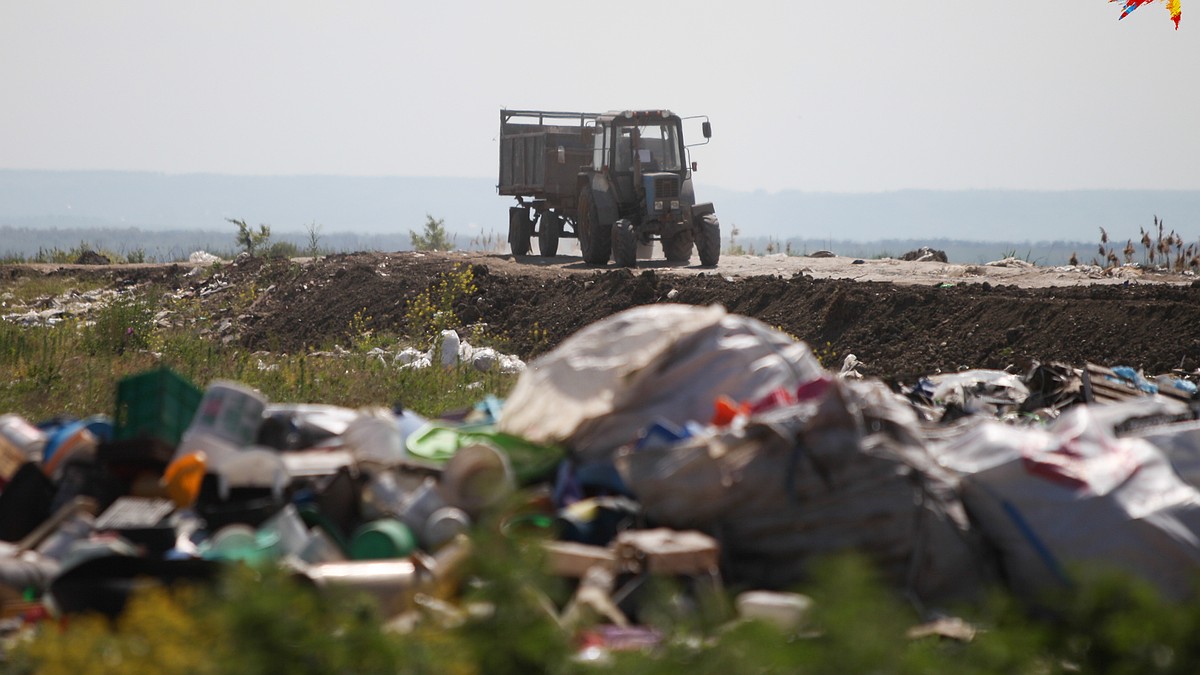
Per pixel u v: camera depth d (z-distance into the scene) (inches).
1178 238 3442.4
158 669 489.7
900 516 736.3
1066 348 2230.6
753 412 877.2
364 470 892.0
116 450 873.5
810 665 436.5
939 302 2615.7
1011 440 812.0
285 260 4564.5
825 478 744.3
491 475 838.5
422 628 530.6
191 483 850.1
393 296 3663.9
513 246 4795.8
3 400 1697.8
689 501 763.4
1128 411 966.4
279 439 971.9
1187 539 740.0
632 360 936.3
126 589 664.4
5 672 577.3
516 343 3265.3
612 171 4042.8
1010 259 3722.9
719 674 460.1
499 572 486.3
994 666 473.4
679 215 3917.3
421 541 814.5
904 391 1269.7
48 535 821.2
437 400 1878.7
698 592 677.9
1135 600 464.1
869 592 455.8
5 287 4606.3
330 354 2834.6
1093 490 762.8
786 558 739.4
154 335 2805.1
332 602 489.7
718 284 3235.7
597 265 4069.9
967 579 745.0
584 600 661.9
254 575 503.8
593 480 869.2
